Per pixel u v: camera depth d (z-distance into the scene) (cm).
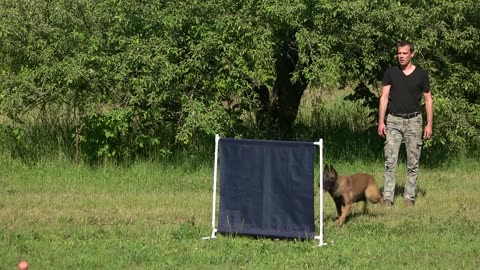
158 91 1441
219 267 873
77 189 1352
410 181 1245
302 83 1630
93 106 1460
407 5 1489
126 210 1188
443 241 1008
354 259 915
